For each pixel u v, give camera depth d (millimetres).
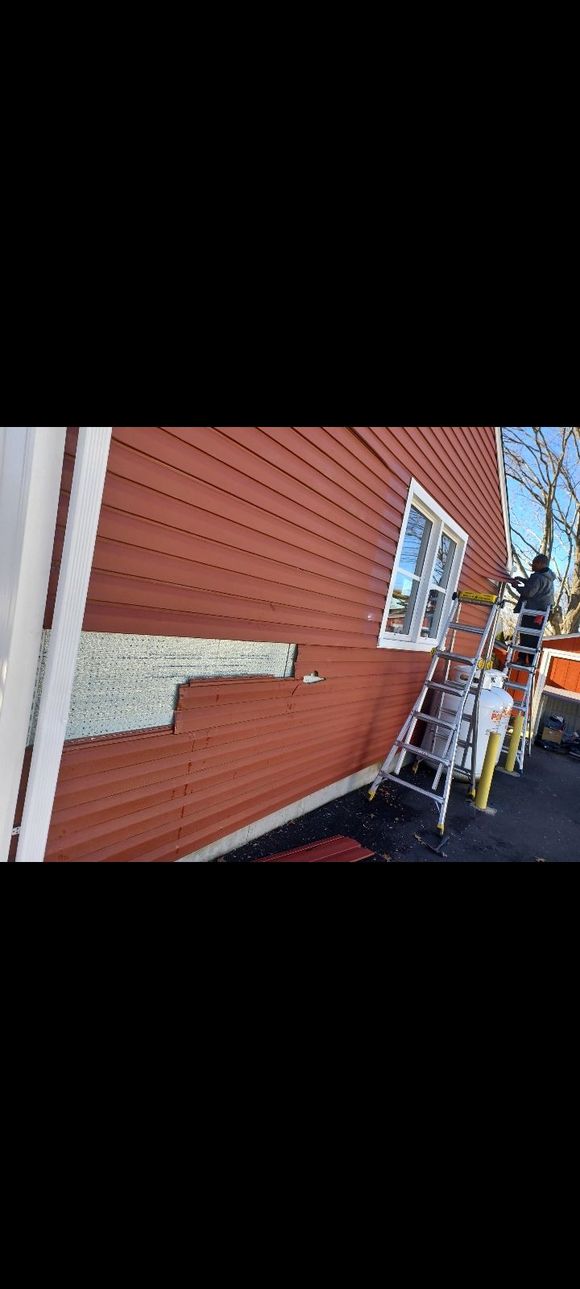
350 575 3480
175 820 2342
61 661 1456
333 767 3990
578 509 17031
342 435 2975
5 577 1275
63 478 1429
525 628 7250
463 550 5785
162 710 2129
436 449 4379
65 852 1786
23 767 1497
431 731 5758
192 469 1984
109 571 1734
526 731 7922
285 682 2996
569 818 4828
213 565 2213
